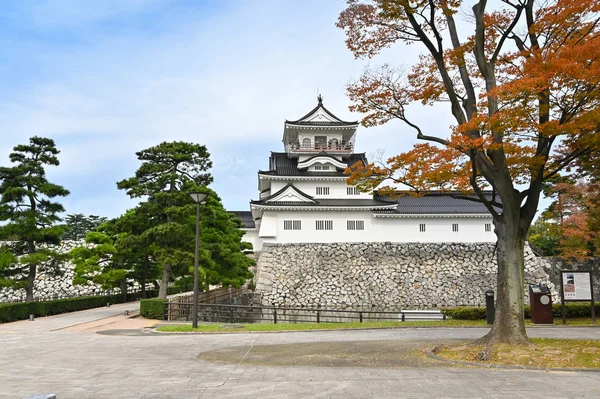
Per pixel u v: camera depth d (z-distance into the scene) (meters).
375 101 13.45
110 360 11.27
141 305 23.69
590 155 12.98
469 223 42.28
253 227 52.88
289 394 7.52
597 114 9.88
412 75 13.52
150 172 24.36
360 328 18.28
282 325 19.50
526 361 9.84
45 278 43.22
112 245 33.00
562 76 9.58
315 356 11.41
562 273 19.41
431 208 42.78
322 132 49.16
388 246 40.59
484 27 12.41
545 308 18.91
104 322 21.44
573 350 10.77
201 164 25.52
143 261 36.38
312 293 38.69
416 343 13.25
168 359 11.36
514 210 11.77
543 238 45.66
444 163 11.36
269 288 38.69
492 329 11.69
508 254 11.71
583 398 7.03
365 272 39.62
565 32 11.71
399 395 7.32
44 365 10.62
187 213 23.17
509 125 10.09
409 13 12.11
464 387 7.82
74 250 32.69
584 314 21.44
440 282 39.56
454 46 12.88
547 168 12.47
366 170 12.62
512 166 12.53
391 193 13.71
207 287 31.89
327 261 39.88
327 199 44.03
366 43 13.20
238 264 30.55
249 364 10.53
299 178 43.81
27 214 24.86
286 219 41.56
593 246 33.34
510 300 11.49
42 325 20.38
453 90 12.59
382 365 10.05
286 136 51.59
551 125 10.09
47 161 26.22
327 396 7.34
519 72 11.09
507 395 7.25
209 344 14.17
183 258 22.83
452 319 21.86
